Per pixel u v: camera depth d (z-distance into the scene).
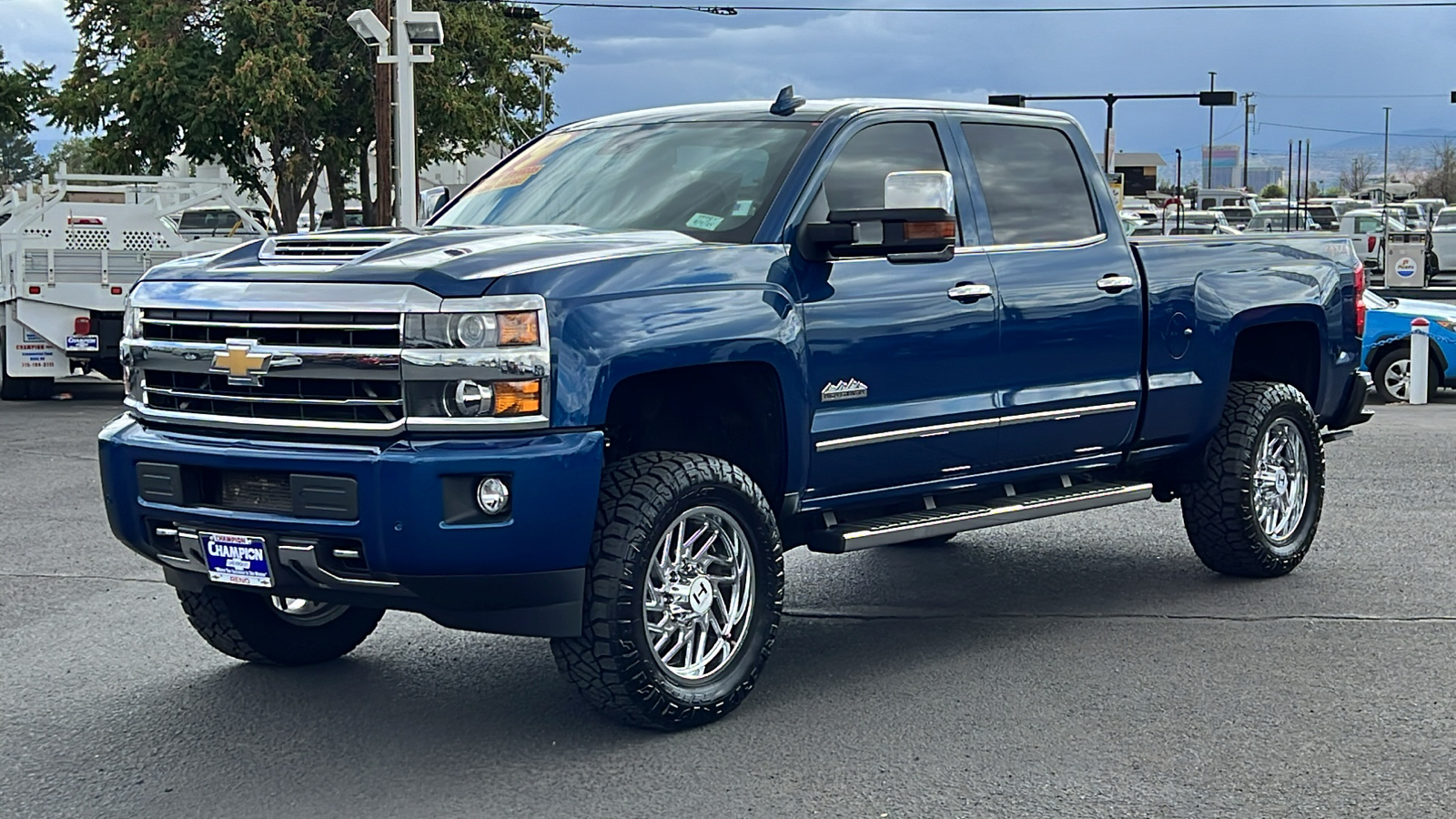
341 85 34.28
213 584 5.55
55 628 7.17
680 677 5.56
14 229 19.31
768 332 5.71
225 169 35.12
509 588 5.13
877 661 6.58
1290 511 8.20
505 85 37.69
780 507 6.07
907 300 6.31
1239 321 7.81
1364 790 4.96
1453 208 50.91
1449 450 13.25
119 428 5.69
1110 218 7.41
